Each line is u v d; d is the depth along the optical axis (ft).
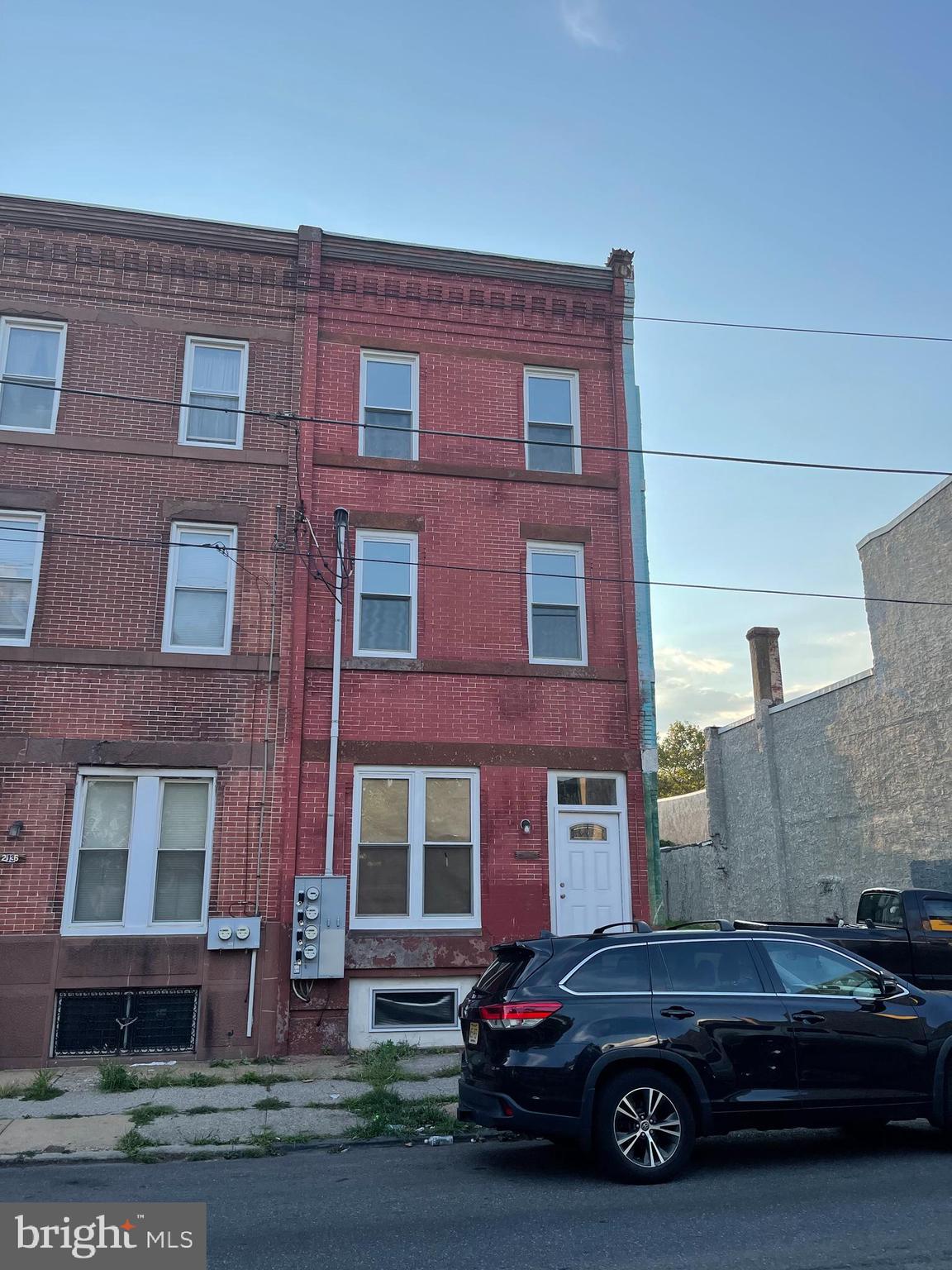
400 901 43.83
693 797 105.19
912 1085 25.04
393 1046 40.45
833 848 72.23
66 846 40.86
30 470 44.29
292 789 43.11
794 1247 18.52
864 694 69.10
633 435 51.21
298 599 45.14
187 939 40.81
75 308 46.50
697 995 24.70
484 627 47.21
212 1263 18.07
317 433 47.75
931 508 62.28
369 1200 22.27
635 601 48.85
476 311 51.11
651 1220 20.27
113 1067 35.50
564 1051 23.43
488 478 49.01
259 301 48.52
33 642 42.57
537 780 45.88
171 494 45.42
